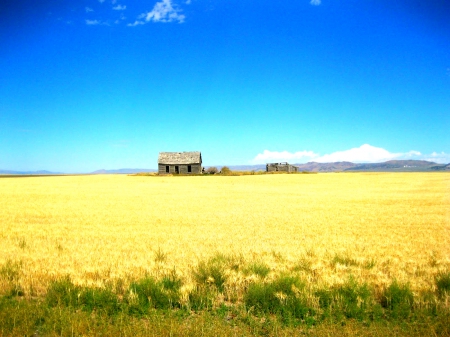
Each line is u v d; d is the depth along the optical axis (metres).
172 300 8.42
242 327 7.20
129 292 8.72
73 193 46.56
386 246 14.94
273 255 13.07
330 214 26.30
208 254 13.26
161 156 95.44
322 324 7.26
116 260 12.18
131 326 6.96
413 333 6.88
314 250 13.93
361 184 63.53
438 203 33.69
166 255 13.05
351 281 8.96
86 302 8.25
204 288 8.95
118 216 25.45
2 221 22.80
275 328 7.04
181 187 57.94
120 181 74.44
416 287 9.22
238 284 9.48
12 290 9.02
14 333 6.64
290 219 23.81
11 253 13.41
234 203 34.91
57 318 7.16
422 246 14.98
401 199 37.69
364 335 6.78
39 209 29.52
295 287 8.87
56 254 13.23
